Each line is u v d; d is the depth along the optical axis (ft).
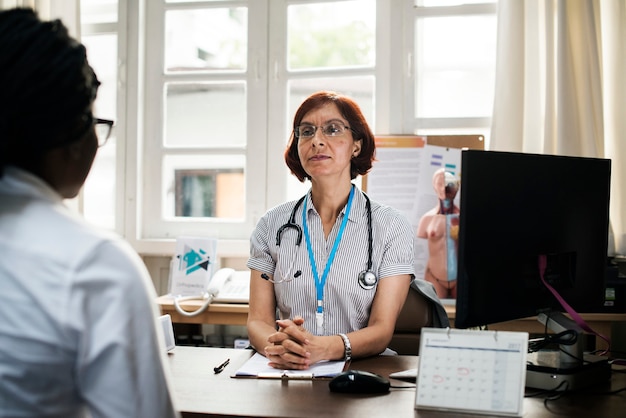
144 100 10.36
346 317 6.04
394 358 5.46
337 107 6.32
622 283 7.52
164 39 10.27
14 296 2.31
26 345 2.28
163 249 10.05
